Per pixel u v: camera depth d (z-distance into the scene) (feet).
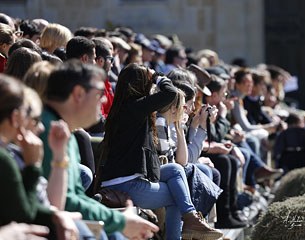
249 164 80.53
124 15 144.87
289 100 152.25
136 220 41.55
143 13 145.69
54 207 38.09
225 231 66.13
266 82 105.29
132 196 50.65
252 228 67.10
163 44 101.45
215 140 69.15
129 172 50.57
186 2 147.54
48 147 39.45
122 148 50.90
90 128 59.00
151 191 50.96
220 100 70.64
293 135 94.63
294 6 156.97
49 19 139.64
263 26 152.56
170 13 146.82
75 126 39.88
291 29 157.38
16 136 35.83
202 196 55.83
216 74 77.92
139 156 50.75
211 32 148.36
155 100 51.08
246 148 79.82
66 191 40.16
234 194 68.59
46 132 39.40
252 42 149.48
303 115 98.94
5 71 48.96
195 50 148.46
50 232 36.52
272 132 96.32
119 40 76.95
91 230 39.52
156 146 52.65
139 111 50.90
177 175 52.16
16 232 33.96
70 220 36.86
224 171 66.90
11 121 35.22
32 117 35.86
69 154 41.11
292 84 147.33
